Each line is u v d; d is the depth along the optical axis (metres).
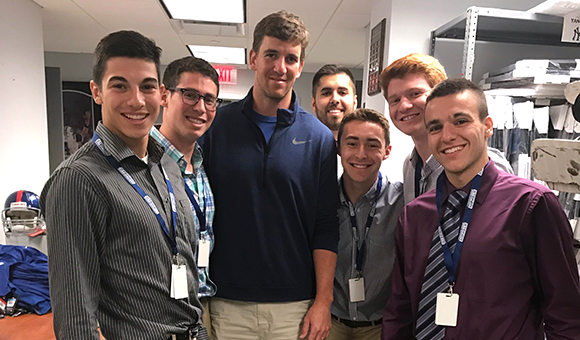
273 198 1.43
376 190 1.60
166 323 1.06
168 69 1.43
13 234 2.29
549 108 2.18
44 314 1.92
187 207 1.21
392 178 2.73
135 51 0.98
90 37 4.98
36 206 2.33
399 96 1.50
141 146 1.10
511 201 1.01
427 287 1.11
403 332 1.26
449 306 1.03
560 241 0.96
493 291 0.98
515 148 2.09
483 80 2.38
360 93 6.83
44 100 3.78
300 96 7.13
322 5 3.43
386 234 1.56
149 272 1.02
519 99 2.20
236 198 1.44
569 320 0.95
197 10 3.64
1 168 3.14
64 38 5.07
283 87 1.41
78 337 0.88
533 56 2.72
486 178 1.08
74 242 0.90
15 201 2.30
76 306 0.89
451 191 1.14
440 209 1.15
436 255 1.11
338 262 1.61
